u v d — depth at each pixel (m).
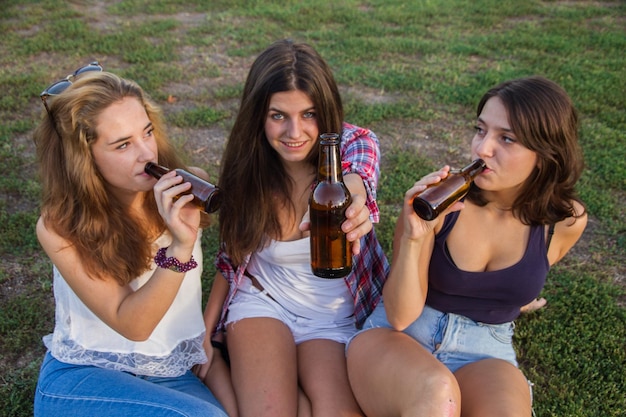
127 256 2.15
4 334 3.08
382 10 8.58
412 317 2.25
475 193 2.23
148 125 2.10
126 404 2.05
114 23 8.07
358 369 2.22
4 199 4.16
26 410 2.68
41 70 6.34
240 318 2.54
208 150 4.84
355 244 2.07
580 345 2.97
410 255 2.11
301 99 2.24
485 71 6.29
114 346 2.26
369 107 5.37
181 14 8.55
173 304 2.33
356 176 2.35
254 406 2.26
